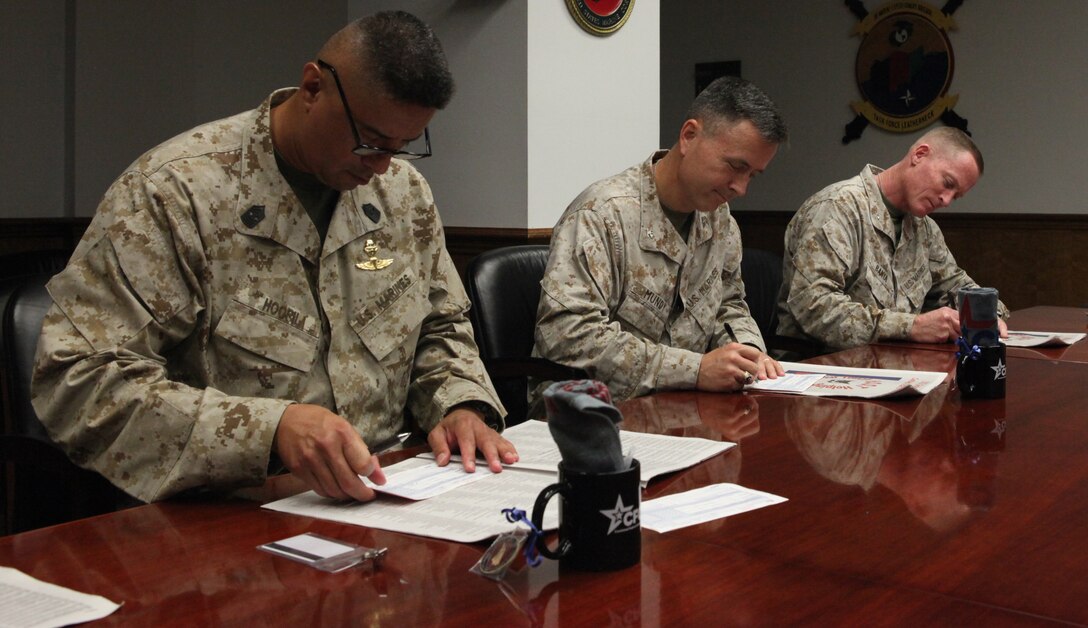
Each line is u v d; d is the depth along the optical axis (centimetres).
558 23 349
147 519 110
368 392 154
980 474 127
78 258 134
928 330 257
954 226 638
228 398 122
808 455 138
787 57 690
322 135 139
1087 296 599
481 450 135
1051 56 596
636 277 222
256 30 557
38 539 103
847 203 290
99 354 127
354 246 155
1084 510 112
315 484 115
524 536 91
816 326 276
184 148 144
